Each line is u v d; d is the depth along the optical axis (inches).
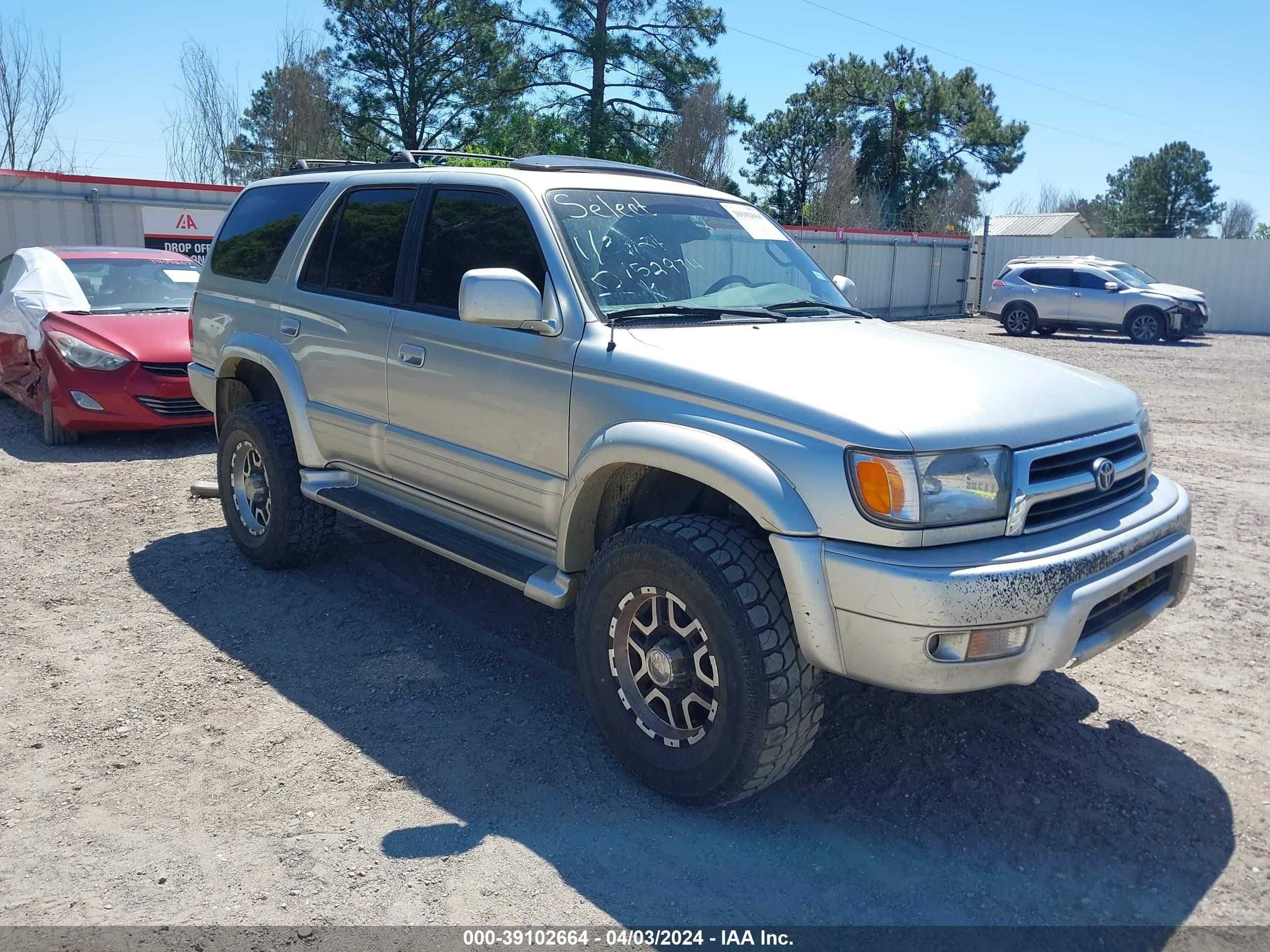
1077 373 151.2
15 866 118.4
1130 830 130.2
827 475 116.6
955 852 125.0
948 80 2140.7
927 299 1205.7
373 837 125.3
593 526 145.7
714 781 125.6
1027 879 120.2
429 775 139.4
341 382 187.2
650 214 167.8
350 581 210.5
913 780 140.7
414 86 1524.4
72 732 149.2
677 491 146.9
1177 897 117.6
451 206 171.9
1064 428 127.8
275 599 201.2
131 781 136.9
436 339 165.0
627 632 136.0
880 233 1104.8
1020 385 134.8
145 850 122.0
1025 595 114.0
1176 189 3245.6
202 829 126.4
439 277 169.3
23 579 210.4
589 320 145.4
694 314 153.9
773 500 118.1
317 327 192.5
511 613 196.4
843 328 160.7
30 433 359.6
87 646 178.7
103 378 319.9
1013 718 158.2
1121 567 124.6
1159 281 1131.9
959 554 115.6
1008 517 119.9
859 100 2169.0
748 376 128.0
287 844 123.5
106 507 265.1
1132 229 3319.4
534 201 157.4
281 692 163.2
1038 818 132.3
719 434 125.5
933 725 155.6
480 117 1599.4
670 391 132.2
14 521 251.8
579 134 1556.3
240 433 211.0
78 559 223.5
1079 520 128.1
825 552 116.5
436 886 116.2
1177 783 141.2
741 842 126.2
